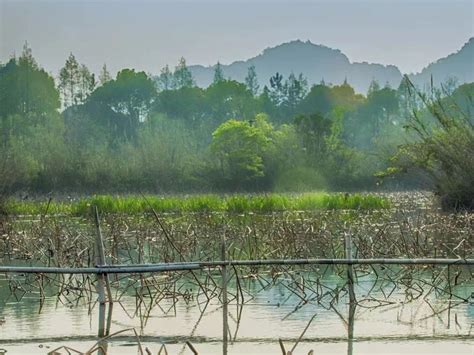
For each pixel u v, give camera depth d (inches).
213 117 3978.8
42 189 2081.7
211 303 518.3
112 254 677.9
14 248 772.6
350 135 3865.7
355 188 2305.6
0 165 1139.9
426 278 597.0
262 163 2321.6
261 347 401.4
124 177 2165.4
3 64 3700.8
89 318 477.4
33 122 3196.4
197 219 935.0
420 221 866.8
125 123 3814.0
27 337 428.1
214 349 398.0
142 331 441.4
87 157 2181.3
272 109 4335.6
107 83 4065.0
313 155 2325.3
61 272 445.1
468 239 722.8
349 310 468.8
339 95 4670.3
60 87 4148.6
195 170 2257.6
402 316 469.4
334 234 779.4
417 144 1085.1
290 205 1262.3
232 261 465.7
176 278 520.4
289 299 526.0
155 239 765.9
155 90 4128.9
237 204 1251.2
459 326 440.5
